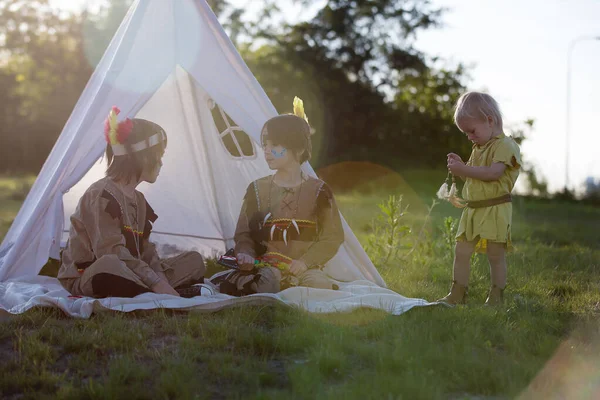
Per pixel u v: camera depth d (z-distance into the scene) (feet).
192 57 16.53
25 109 135.85
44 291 14.28
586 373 10.02
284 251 14.79
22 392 9.04
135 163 14.11
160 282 13.84
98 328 11.71
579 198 101.40
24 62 128.16
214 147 20.16
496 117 14.56
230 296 13.85
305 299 13.85
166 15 16.90
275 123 14.78
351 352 10.82
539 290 16.80
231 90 16.47
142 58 16.34
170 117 19.95
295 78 119.55
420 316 12.91
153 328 11.73
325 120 122.93
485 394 9.28
